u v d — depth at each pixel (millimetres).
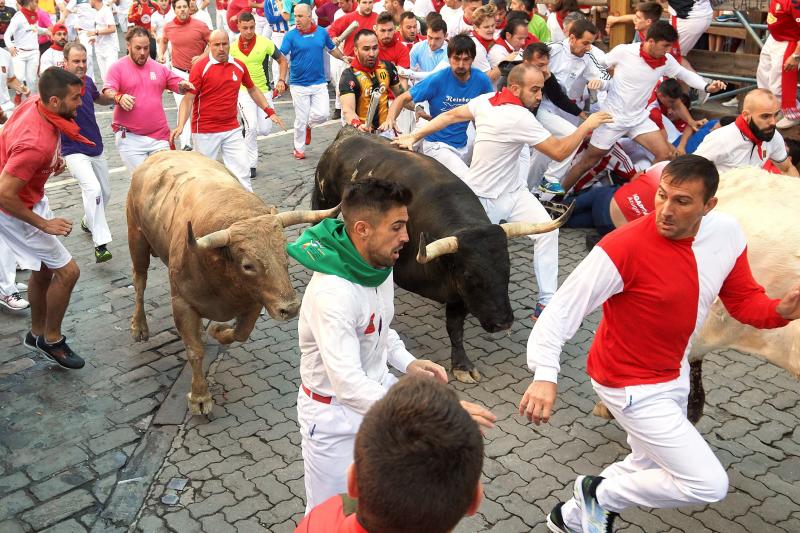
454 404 1654
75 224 8711
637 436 3539
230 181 5523
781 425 5105
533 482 4602
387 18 9922
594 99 9203
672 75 8164
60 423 5266
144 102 7918
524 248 8008
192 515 4379
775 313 3410
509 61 8227
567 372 5777
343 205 2961
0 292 6773
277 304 4637
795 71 8281
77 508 4465
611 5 10578
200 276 4902
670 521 4281
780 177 4715
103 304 6941
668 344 3441
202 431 5129
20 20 13922
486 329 5270
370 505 1613
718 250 3387
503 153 6254
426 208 5598
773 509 4363
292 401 5457
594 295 3402
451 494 1601
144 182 5750
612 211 5926
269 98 10609
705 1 9336
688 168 3152
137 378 5801
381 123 8156
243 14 10047
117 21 19734
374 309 3123
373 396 2900
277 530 4250
